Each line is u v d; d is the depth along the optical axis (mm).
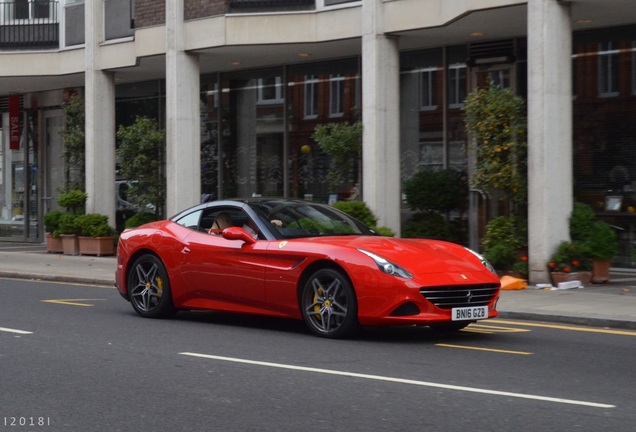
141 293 12023
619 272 17422
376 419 6508
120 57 23234
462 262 10016
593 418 6512
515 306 12805
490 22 16984
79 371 8297
